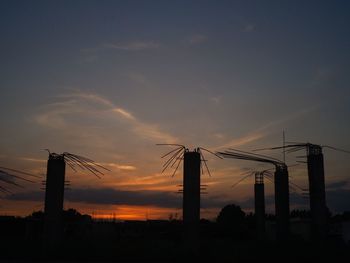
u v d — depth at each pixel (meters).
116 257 34.81
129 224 63.59
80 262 33.88
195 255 33.94
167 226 60.59
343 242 43.69
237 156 42.31
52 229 34.59
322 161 37.69
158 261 34.38
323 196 37.09
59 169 35.28
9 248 35.50
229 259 34.19
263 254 35.59
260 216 53.31
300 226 58.91
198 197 34.34
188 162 34.72
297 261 34.94
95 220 62.88
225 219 73.00
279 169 45.41
